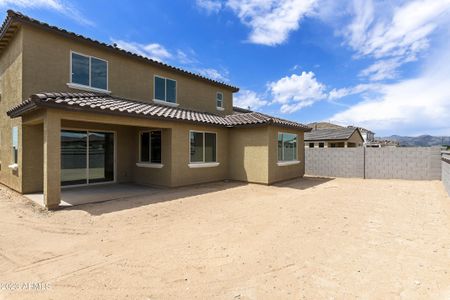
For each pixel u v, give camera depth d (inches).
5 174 453.1
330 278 144.5
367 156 650.8
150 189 435.5
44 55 390.9
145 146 494.0
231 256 173.9
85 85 438.3
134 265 160.9
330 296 126.5
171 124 437.1
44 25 379.9
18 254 177.8
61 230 228.4
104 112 327.9
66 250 184.7
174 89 602.5
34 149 387.2
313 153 727.1
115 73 484.1
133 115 361.4
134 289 133.4
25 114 350.0
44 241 202.4
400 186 500.1
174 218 267.7
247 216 275.4
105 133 482.3
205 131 505.0
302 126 630.5
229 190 437.7
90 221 253.9
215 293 129.5
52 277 146.3
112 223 248.7
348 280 142.2
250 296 126.8
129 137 511.5
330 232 223.5
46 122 291.4
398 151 618.8
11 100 415.5
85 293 129.8
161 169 455.8
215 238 209.0
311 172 730.2
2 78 462.6
